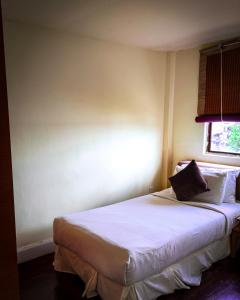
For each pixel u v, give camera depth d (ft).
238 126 11.30
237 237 9.57
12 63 8.59
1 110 3.31
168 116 13.32
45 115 9.50
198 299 7.39
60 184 10.12
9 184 3.48
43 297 7.56
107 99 11.19
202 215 9.02
